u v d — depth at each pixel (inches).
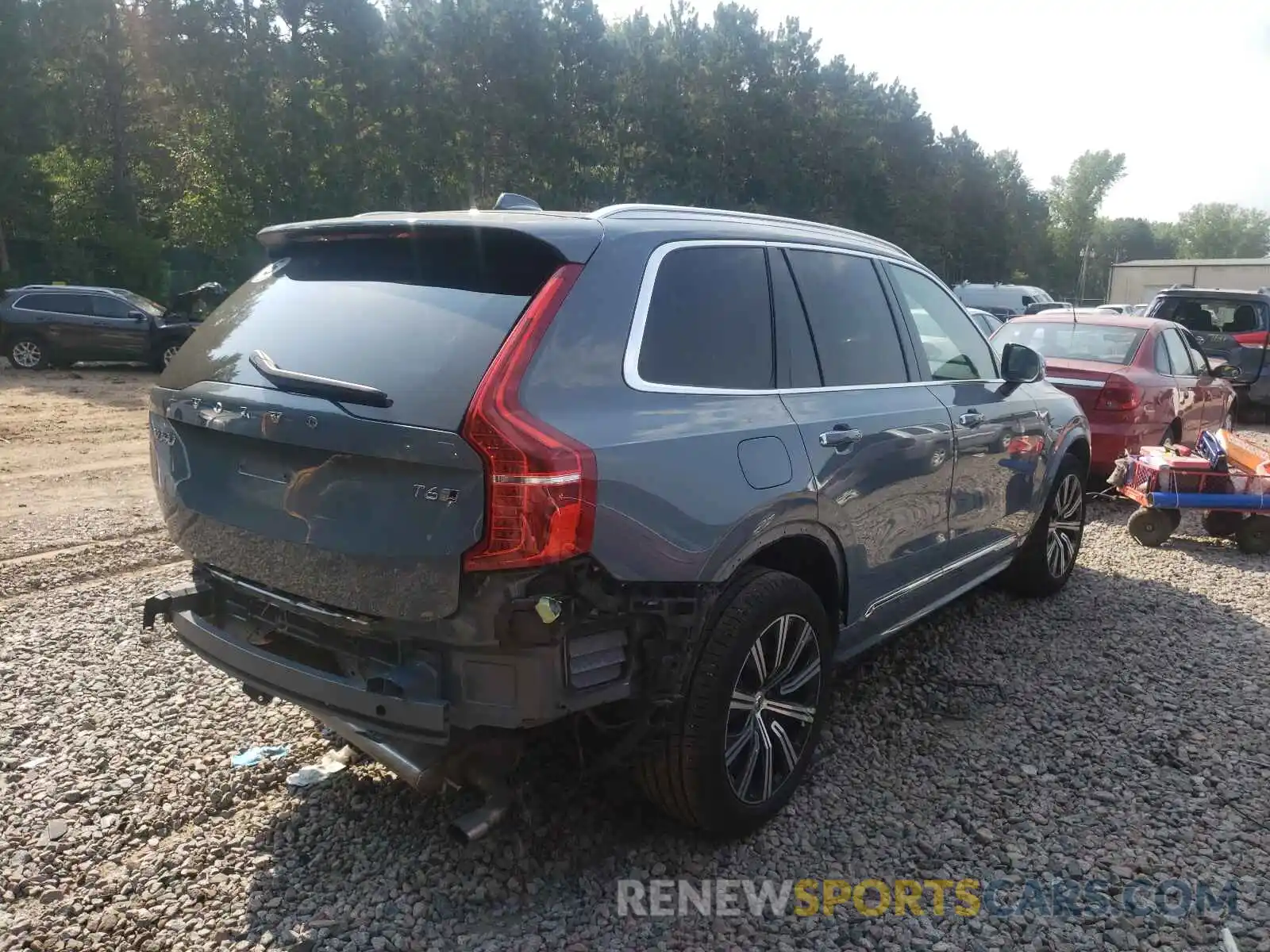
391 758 110.4
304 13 1424.7
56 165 1425.9
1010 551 200.5
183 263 1556.3
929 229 2373.3
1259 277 1223.5
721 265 127.6
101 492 331.6
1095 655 191.3
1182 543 284.8
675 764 114.8
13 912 110.6
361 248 121.3
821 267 147.6
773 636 124.0
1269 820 132.6
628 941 107.4
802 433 127.6
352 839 125.0
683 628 109.1
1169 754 150.6
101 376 703.1
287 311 119.4
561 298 105.0
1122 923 111.5
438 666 101.6
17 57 1239.5
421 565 97.7
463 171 1540.4
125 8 1396.4
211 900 113.2
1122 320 361.7
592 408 103.1
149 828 126.7
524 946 106.0
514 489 94.0
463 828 106.0
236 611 122.8
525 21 1485.0
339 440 100.1
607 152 1734.7
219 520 116.3
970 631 204.5
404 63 1434.5
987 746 153.3
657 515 104.7
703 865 121.4
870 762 147.9
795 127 1930.4
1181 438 360.8
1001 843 126.9
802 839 127.2
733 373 124.0
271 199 1342.3
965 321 191.0
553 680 99.5
